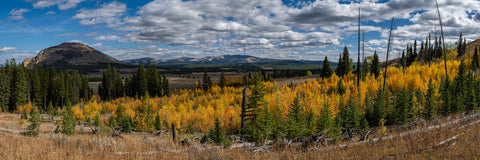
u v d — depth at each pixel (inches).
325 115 876.0
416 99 1203.9
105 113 3110.2
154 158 353.1
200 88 5467.5
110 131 828.0
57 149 374.6
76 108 3196.4
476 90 1151.6
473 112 581.9
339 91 2331.4
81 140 453.7
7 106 3459.6
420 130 379.9
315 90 2480.3
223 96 3339.1
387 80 2381.9
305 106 1472.7
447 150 273.0
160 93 5246.1
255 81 1228.5
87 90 5634.8
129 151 388.5
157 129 1659.7
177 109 2800.2
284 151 347.3
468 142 291.9
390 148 318.0
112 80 5777.6
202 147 398.6
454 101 1036.5
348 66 3929.6
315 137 391.2
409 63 4877.0
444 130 360.2
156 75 5329.7
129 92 5551.2
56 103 4269.2
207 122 1721.2
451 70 2751.0
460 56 4544.8
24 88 3732.8
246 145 427.5
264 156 343.0
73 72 5703.7
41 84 4325.8
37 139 469.7
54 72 5172.2
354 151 316.8
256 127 920.9
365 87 2199.8
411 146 302.2
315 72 6358.3
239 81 5007.4
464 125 399.2
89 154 359.9
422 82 2017.7
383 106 1147.3
